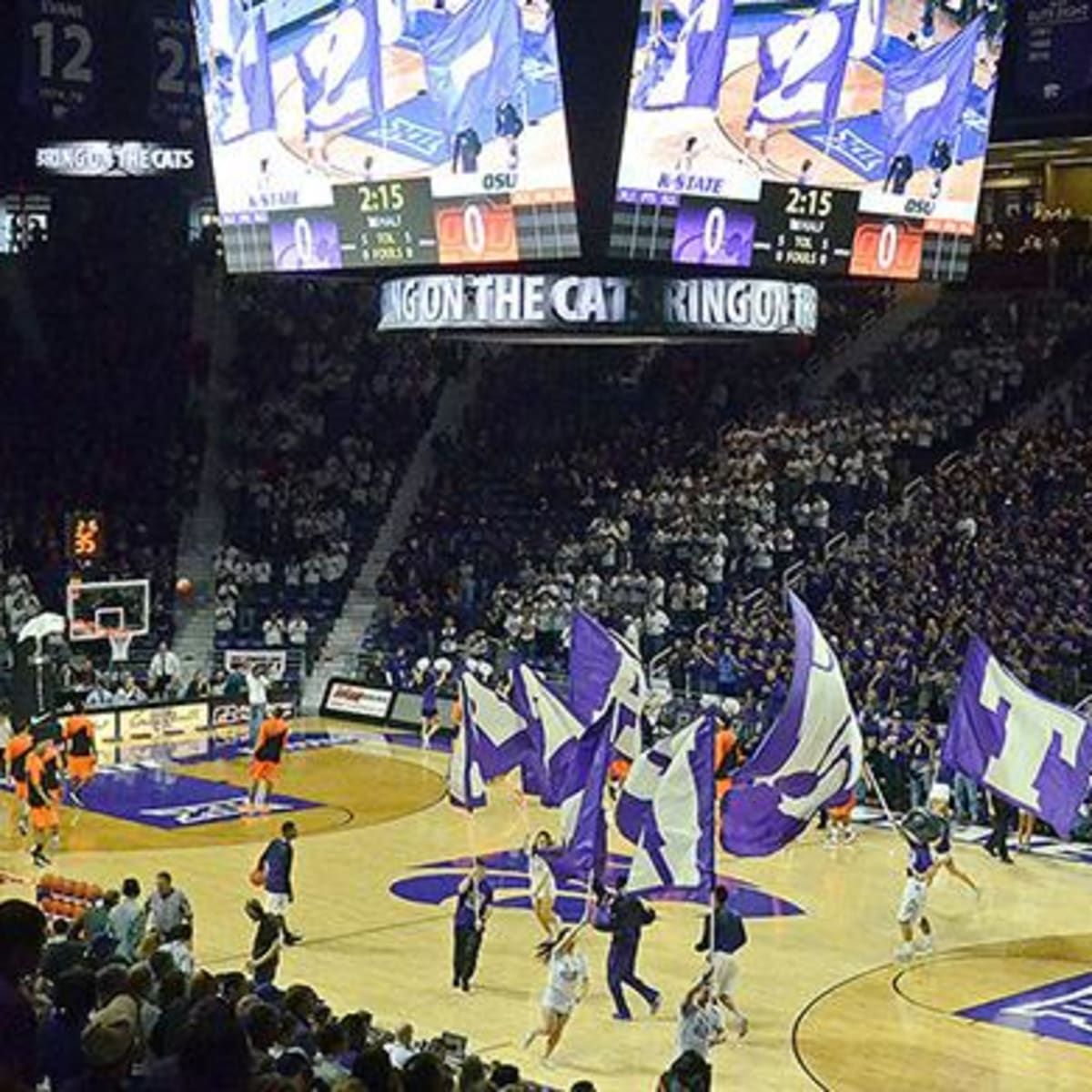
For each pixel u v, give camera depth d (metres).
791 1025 20.06
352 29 27.70
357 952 22.55
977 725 20.86
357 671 40.94
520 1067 18.50
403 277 30.05
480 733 22.83
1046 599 35.31
